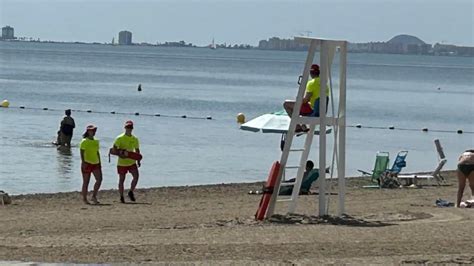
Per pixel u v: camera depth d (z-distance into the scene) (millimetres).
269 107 124875
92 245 24609
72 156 62219
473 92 198000
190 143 75062
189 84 183500
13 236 27094
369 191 46281
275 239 25938
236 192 45688
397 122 109625
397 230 27953
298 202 39000
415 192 45531
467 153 37250
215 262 21547
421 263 21641
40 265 21109
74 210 36562
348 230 28094
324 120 32156
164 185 50312
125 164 40594
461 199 38188
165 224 30797
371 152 74375
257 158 65625
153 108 116250
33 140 72062
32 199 41344
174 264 21188
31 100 121000
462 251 23625
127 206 38531
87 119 96625
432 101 156375
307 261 21797
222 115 109500
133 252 23234
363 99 153625
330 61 32156
